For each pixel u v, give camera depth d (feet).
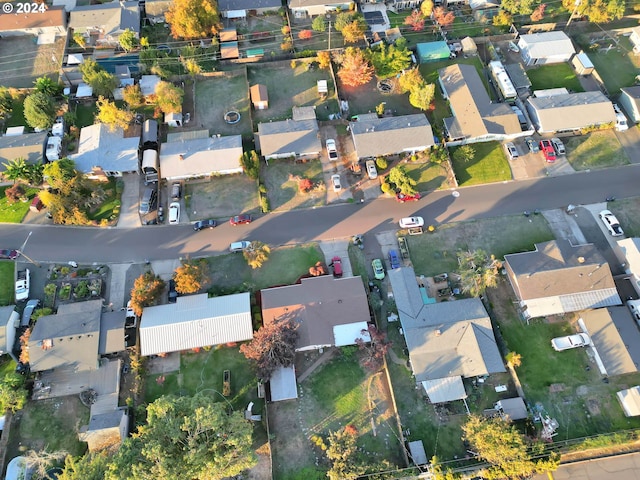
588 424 213.05
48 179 254.68
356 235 257.75
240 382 219.00
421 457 202.08
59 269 244.63
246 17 341.62
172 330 221.66
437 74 315.78
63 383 214.69
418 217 260.21
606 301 232.53
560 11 348.59
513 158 282.15
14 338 224.74
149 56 305.53
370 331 219.82
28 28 319.88
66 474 180.96
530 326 234.79
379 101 305.32
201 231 258.98
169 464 174.50
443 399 212.84
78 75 299.79
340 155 283.38
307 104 302.66
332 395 217.56
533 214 265.95
